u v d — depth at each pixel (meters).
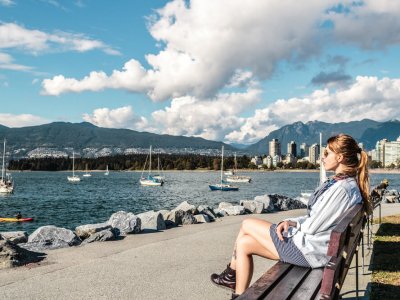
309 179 190.75
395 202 24.44
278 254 4.10
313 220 3.96
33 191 91.81
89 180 165.12
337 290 3.11
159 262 8.14
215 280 4.74
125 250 9.27
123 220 11.78
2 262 7.69
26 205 56.44
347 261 3.58
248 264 4.29
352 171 4.23
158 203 60.16
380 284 6.59
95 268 7.62
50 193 84.88
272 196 19.20
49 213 45.16
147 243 10.15
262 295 3.10
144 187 112.12
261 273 7.50
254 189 105.12
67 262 8.09
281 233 4.09
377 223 13.45
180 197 73.50
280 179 189.75
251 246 4.27
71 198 70.88
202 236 11.10
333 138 4.31
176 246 9.74
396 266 7.71
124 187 112.00
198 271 7.48
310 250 3.93
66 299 5.88
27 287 6.43
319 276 3.75
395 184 128.25
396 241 10.22
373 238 10.66
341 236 2.96
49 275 7.11
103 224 11.61
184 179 176.75
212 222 14.37
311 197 4.16
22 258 8.11
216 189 96.25
